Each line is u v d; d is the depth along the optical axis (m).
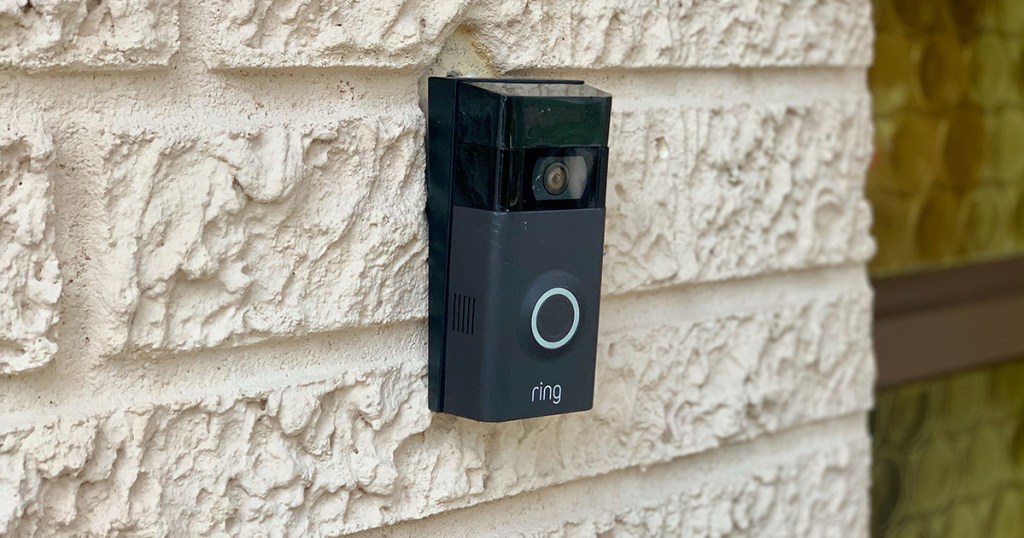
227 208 0.78
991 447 1.92
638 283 1.04
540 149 0.82
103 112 0.74
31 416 0.72
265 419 0.83
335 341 0.87
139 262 0.75
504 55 0.94
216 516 0.80
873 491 1.72
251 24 0.79
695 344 1.11
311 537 0.85
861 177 1.26
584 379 0.87
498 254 0.82
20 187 0.70
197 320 0.78
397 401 0.89
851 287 1.28
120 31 0.73
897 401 1.75
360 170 0.85
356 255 0.86
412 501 0.91
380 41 0.85
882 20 1.65
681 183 1.07
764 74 1.15
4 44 0.69
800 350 1.22
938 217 1.77
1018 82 1.88
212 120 0.79
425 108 0.90
